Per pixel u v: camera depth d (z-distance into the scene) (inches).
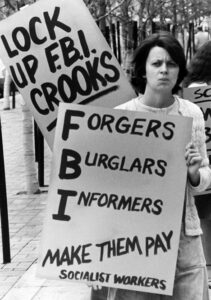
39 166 367.2
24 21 178.5
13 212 317.1
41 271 136.9
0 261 243.8
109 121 136.6
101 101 181.0
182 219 137.4
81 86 180.7
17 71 179.9
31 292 210.8
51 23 178.9
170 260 135.0
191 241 137.9
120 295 139.9
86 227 136.6
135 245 135.9
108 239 136.3
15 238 273.3
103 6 338.3
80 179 137.3
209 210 202.4
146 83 141.0
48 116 181.8
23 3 313.6
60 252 136.7
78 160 137.5
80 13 179.3
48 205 137.6
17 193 357.4
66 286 214.7
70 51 179.8
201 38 698.2
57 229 137.0
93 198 137.1
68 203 137.2
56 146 137.9
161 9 436.5
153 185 136.0
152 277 135.3
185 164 135.2
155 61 135.9
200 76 205.8
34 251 254.7
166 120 135.2
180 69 139.6
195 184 136.9
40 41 179.2
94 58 180.1
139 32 392.2
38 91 180.7
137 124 136.1
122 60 420.8
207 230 215.0
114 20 472.7
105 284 136.2
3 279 224.2
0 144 232.5
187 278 137.4
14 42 178.7
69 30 179.5
